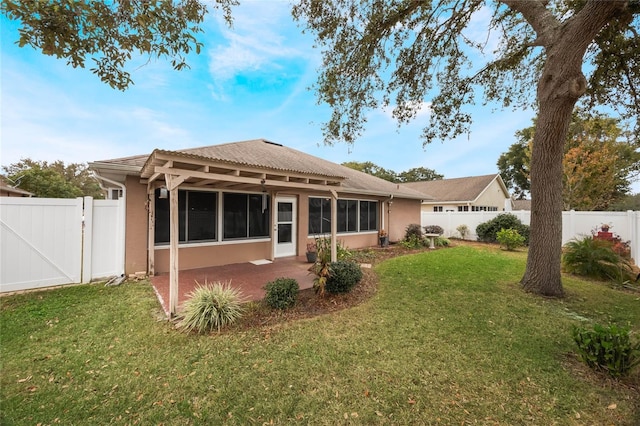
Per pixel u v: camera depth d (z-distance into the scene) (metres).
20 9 2.68
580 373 2.91
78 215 6.10
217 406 2.45
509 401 2.50
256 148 10.53
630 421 2.26
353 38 6.00
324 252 5.38
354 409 2.41
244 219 8.38
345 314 4.52
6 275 5.40
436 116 8.09
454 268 7.95
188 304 4.09
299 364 3.09
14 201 5.47
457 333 3.85
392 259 9.45
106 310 4.57
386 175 40.56
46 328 3.92
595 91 6.87
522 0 5.58
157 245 6.87
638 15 5.41
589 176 16.59
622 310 4.74
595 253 6.82
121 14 3.29
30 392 2.59
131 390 2.64
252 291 5.53
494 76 7.66
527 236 13.09
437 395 2.59
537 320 4.31
